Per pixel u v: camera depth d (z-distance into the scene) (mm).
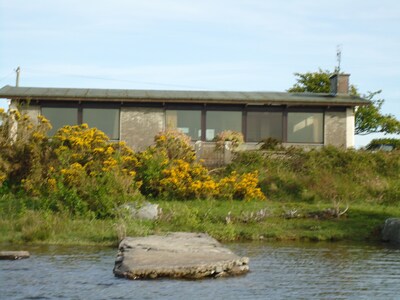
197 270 11531
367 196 24719
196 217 19344
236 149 29750
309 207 21656
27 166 23047
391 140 43062
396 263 13820
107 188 19703
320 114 32906
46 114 31578
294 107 32750
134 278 11180
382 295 10227
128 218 18219
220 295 9961
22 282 10805
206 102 31781
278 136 32625
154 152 24406
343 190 24656
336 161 27875
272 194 24375
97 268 12312
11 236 16609
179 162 23500
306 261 14031
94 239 16500
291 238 18109
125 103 31984
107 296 9711
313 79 55906
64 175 20391
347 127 32875
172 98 31484
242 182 23016
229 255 12594
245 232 18266
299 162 27453
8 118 24344
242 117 32531
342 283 11289
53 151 23141
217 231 17891
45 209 19312
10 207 19688
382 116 55312
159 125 32125
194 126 32344
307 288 10758
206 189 22453
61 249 15078
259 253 15312
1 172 22531
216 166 28156
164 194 22516
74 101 31656
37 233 16438
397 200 24062
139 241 14227
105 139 24016
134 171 23172
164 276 11375
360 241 18031
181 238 15008
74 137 23109
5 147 23266
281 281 11398
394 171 27750
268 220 20078
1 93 30969
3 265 12625
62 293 9914
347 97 33906
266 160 27609
